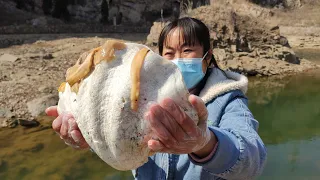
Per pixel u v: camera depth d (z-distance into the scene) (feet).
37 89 36.32
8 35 82.48
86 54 4.91
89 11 119.44
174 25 6.88
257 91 44.29
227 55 57.67
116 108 4.41
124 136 4.41
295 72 57.16
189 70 6.63
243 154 4.95
